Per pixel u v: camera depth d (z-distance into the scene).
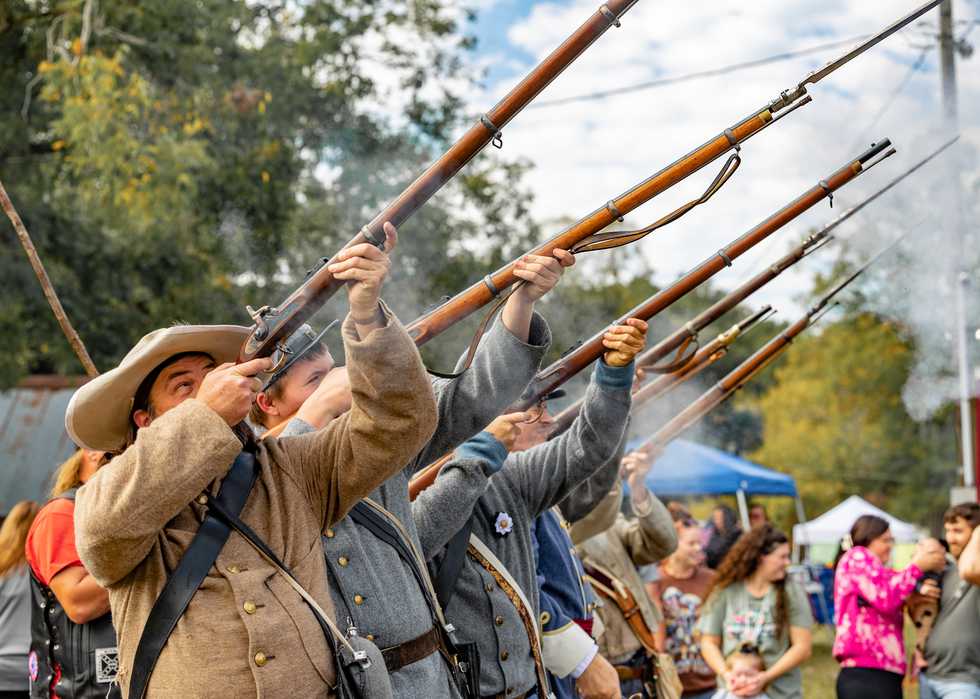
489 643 3.33
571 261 2.86
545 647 3.85
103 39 14.18
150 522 2.08
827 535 19.83
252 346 2.35
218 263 16.41
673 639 6.99
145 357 2.44
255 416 3.12
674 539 5.68
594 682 3.87
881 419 36.16
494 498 3.59
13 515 4.50
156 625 2.14
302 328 2.41
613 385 3.51
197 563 2.17
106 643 3.57
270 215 15.95
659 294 3.46
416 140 19.00
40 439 17.67
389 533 2.69
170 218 13.96
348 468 2.34
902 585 6.92
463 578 3.37
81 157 13.01
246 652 2.12
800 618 6.62
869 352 35.88
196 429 2.12
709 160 2.69
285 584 2.21
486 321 2.89
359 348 2.24
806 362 37.72
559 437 3.69
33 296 14.29
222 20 15.27
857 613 7.09
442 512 3.19
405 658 2.58
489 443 3.34
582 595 4.17
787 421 37.34
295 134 16.77
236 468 2.29
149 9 13.91
